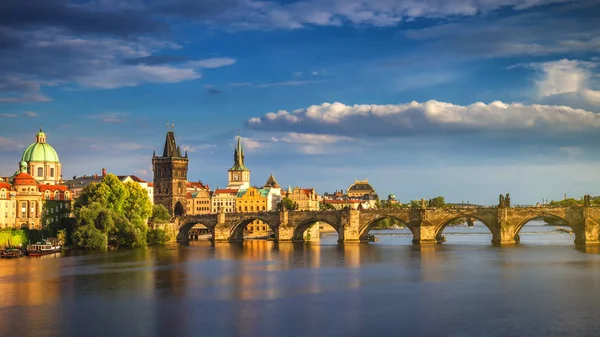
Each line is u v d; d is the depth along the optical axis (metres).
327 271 183.38
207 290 150.75
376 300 137.75
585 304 131.00
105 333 112.38
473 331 111.88
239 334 111.12
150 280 166.25
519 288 149.62
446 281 161.62
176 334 111.44
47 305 133.88
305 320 120.12
